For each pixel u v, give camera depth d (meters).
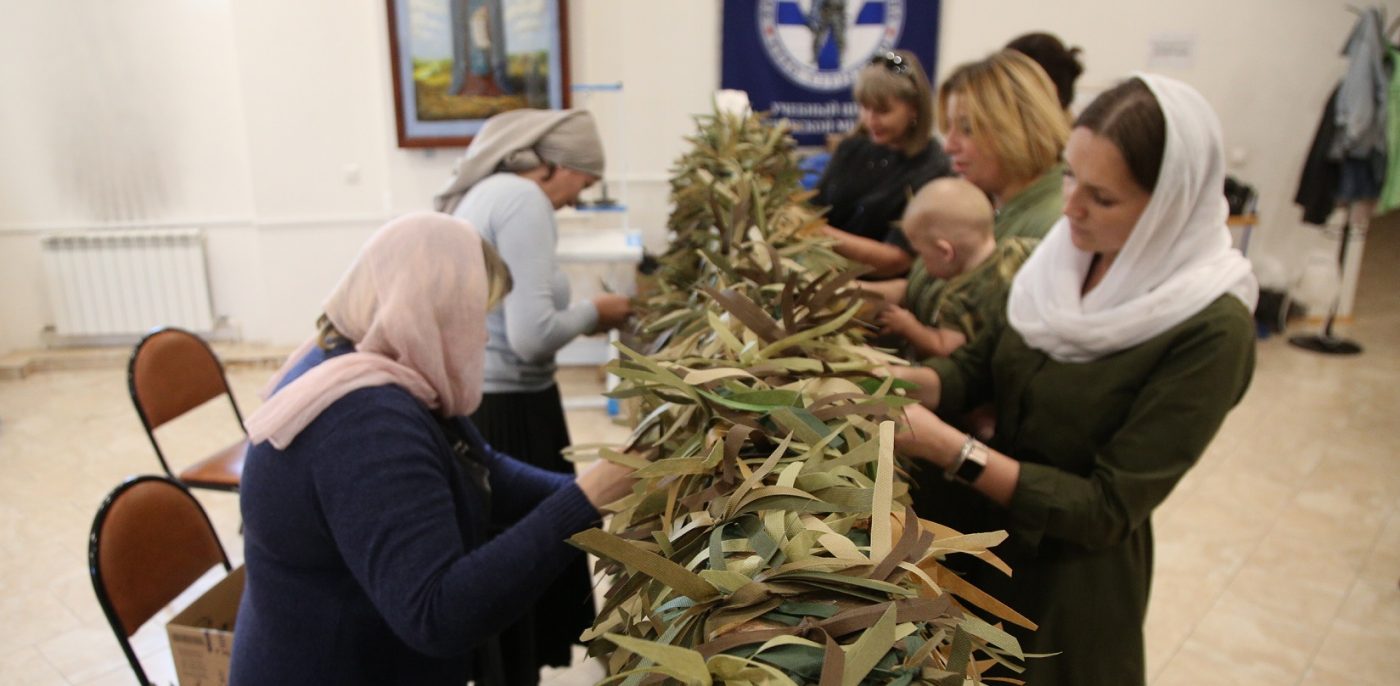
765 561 0.56
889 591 0.51
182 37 4.36
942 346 1.50
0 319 4.60
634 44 4.44
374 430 0.99
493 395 1.82
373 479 0.97
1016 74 1.43
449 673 1.20
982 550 0.58
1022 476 1.09
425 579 0.96
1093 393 1.12
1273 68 4.88
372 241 1.10
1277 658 2.34
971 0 4.61
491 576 0.97
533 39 4.21
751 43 4.50
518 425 1.85
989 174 1.50
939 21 4.58
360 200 4.49
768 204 1.41
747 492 0.61
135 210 4.55
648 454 0.84
